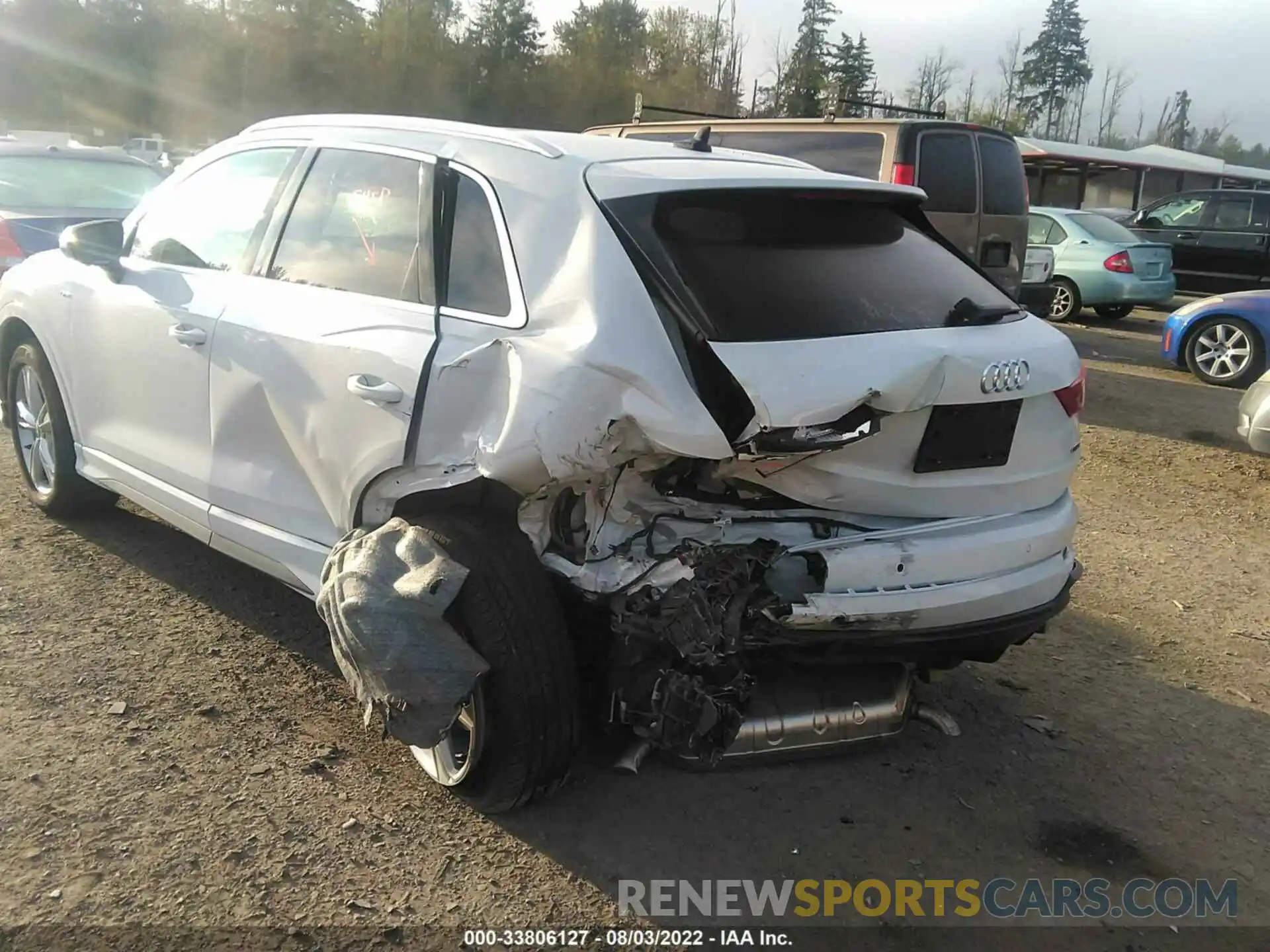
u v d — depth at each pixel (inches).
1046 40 2974.9
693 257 121.0
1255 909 120.4
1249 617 202.2
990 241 390.0
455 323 127.2
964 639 128.5
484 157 135.2
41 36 1802.4
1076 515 143.7
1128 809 138.3
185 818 121.4
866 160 370.3
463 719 124.1
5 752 130.5
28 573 181.9
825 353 115.6
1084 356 499.8
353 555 123.4
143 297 170.9
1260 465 311.9
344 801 127.0
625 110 1800.0
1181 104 3070.9
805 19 2365.9
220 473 156.2
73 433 193.5
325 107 1700.3
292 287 148.8
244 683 151.3
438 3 1734.7
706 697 114.3
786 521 125.7
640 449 113.1
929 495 128.3
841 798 136.6
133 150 1409.9
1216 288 649.6
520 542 120.8
